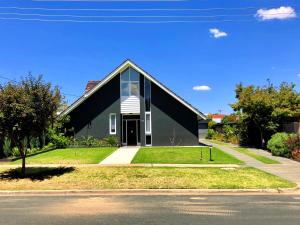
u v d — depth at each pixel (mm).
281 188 13359
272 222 8594
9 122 15117
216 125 54812
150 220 8844
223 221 8711
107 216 9320
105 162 20250
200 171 16719
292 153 22250
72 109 30516
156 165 18828
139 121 32344
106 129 31141
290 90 28938
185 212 9758
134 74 31500
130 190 13312
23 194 13141
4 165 19812
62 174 16172
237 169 17516
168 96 31406
